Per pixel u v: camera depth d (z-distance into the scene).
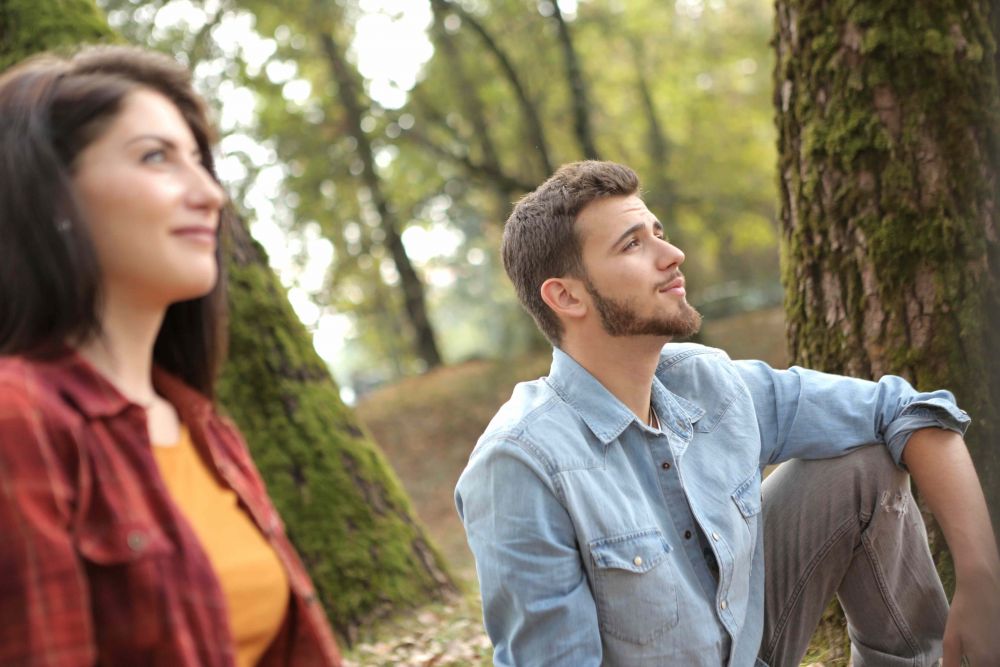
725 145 19.92
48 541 1.17
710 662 2.26
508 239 2.47
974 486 2.43
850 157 3.01
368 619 4.75
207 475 1.51
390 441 16.98
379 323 25.69
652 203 18.36
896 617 2.58
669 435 2.35
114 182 1.34
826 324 3.11
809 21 3.11
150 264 1.35
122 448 1.29
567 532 2.19
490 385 18.08
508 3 16.45
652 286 2.30
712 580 2.29
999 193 2.93
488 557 2.21
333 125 17.52
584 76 17.86
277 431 4.92
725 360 2.55
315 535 4.83
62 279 1.29
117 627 1.22
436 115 17.08
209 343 1.60
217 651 1.28
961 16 2.94
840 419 2.50
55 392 1.26
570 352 2.38
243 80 14.33
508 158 19.30
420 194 18.20
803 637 2.61
